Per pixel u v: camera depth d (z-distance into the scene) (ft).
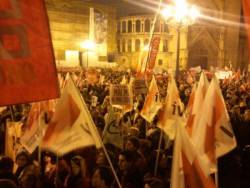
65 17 153.58
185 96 47.37
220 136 16.89
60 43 152.66
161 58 157.99
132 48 168.96
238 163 24.04
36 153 21.40
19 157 19.48
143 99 40.52
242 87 61.82
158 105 30.07
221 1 145.89
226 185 23.77
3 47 11.55
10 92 11.56
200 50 154.10
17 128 23.44
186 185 11.50
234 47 144.66
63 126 14.58
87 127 14.43
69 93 14.61
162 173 20.36
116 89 30.42
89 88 55.26
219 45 147.95
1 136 24.76
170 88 25.04
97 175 17.48
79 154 20.39
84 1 159.22
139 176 19.02
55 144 14.56
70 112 14.57
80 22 158.61
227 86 65.31
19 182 17.28
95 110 33.86
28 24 11.93
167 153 23.40
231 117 30.12
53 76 12.19
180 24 58.08
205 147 16.35
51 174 19.43
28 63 11.87
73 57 148.46
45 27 12.16
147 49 49.37
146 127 30.66
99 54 158.20
